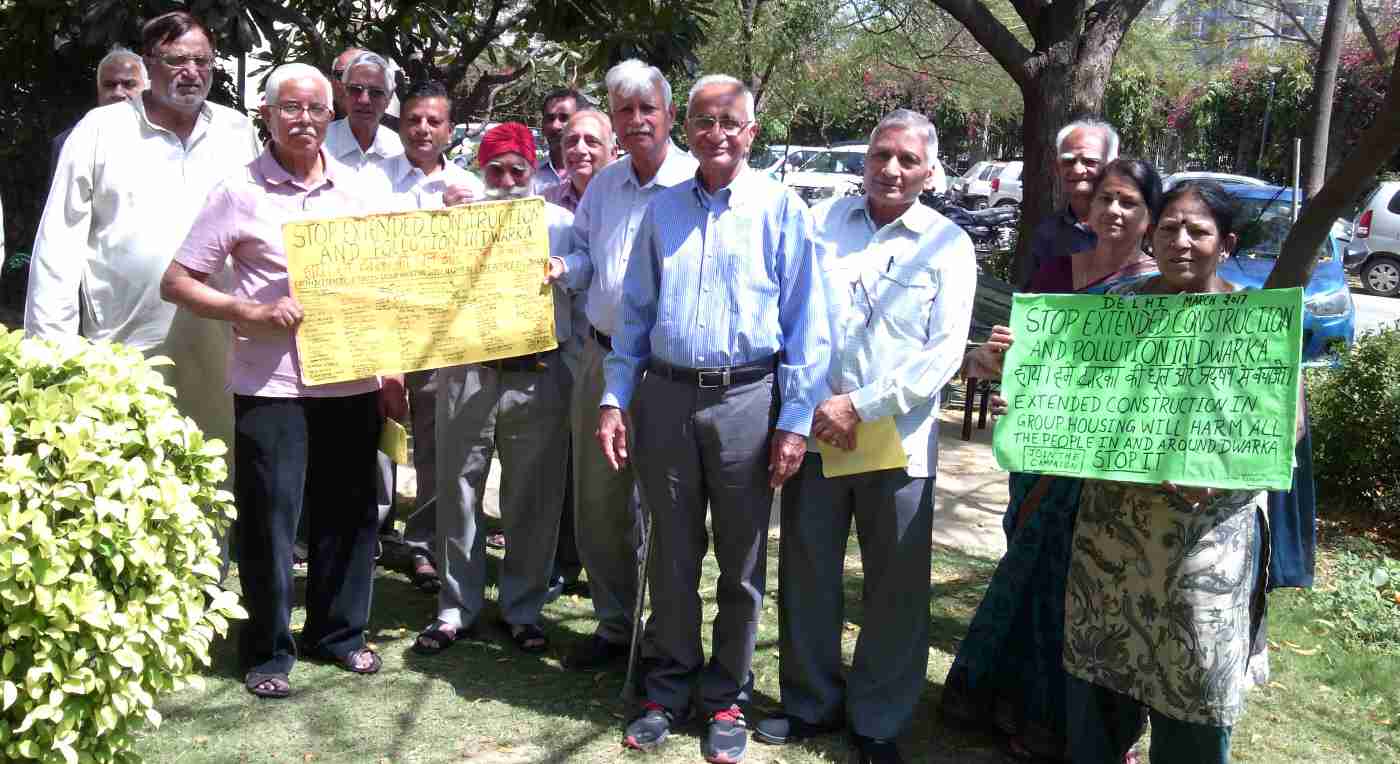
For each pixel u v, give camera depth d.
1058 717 4.00
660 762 3.97
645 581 4.27
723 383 3.89
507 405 4.68
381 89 5.52
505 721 4.20
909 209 3.99
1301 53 30.27
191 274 4.21
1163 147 33.56
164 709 4.14
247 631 4.40
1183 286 3.52
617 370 4.07
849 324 3.98
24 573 2.80
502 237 4.44
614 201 4.45
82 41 7.23
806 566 4.08
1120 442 3.47
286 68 4.18
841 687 4.21
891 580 4.02
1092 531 3.57
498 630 5.01
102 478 2.96
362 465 4.51
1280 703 4.71
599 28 8.20
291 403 4.27
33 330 4.51
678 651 4.17
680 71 8.38
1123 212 3.88
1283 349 3.33
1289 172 29.59
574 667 4.68
